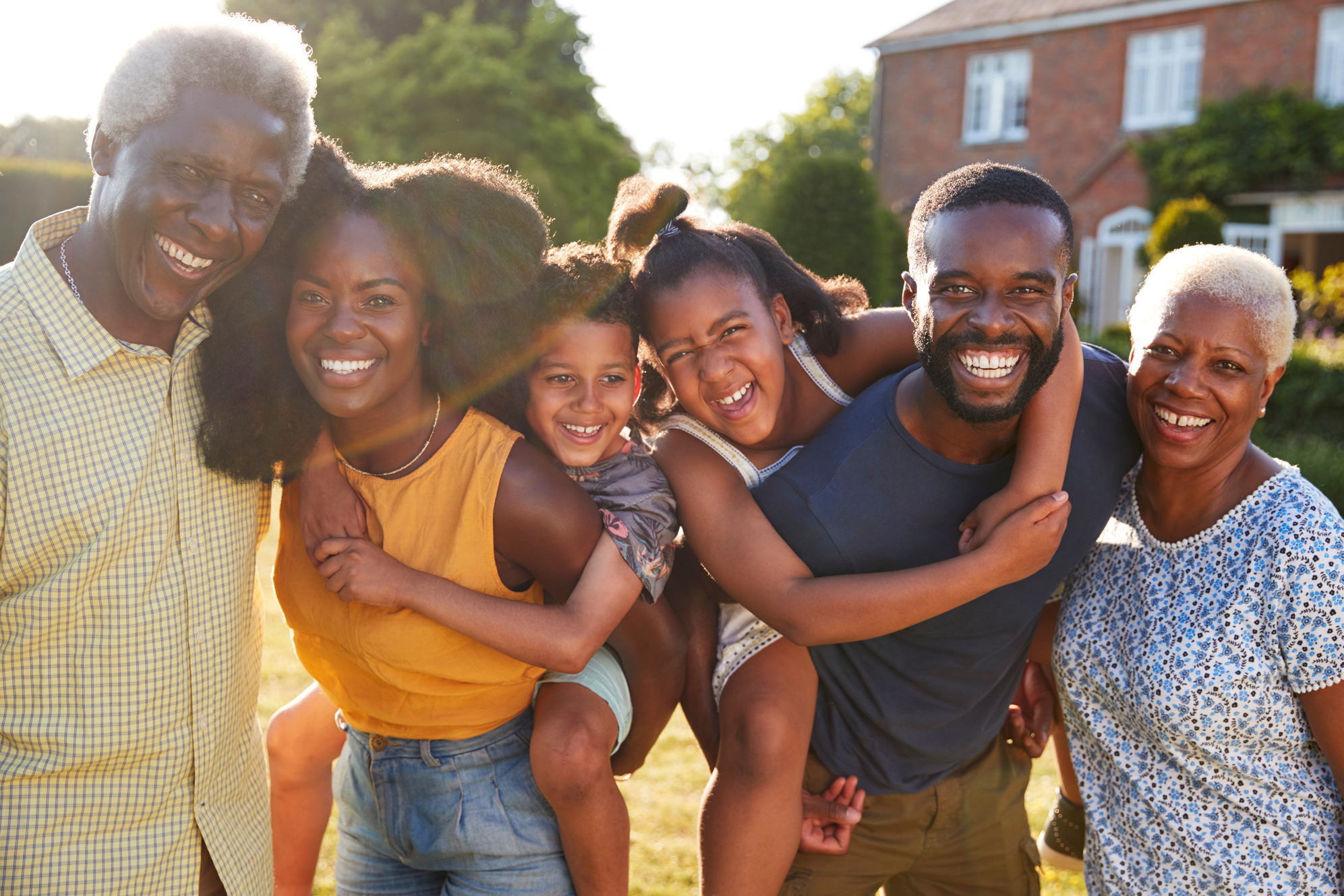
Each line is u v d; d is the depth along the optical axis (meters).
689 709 2.33
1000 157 20.70
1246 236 18.52
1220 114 18.38
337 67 16.44
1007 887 2.48
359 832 2.20
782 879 2.18
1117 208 19.48
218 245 1.63
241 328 1.78
